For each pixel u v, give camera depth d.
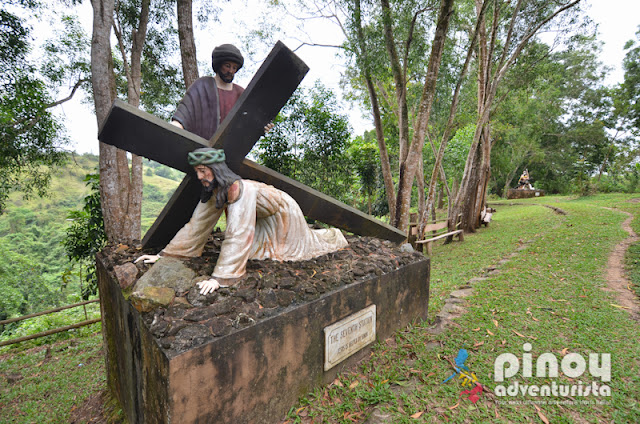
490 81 9.90
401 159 8.03
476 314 3.76
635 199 13.61
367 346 3.03
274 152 7.76
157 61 8.52
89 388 3.74
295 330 2.33
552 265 5.44
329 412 2.35
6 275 13.87
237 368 1.99
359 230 4.01
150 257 2.82
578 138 25.72
